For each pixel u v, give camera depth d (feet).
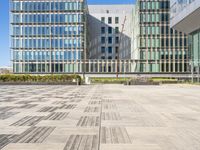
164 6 287.69
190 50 203.41
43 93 87.40
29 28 297.94
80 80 174.60
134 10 320.91
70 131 28.35
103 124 32.22
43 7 297.94
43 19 297.94
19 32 297.74
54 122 33.63
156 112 42.57
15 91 98.48
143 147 22.16
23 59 296.51
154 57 288.71
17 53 297.33
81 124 32.24
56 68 296.30
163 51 288.10
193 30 187.01
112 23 357.61
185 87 136.56
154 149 21.58
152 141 24.16
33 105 52.42
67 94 82.89
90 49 354.54
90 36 355.36
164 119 35.83
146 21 288.71
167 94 83.56
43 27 297.33
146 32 288.92
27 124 32.32
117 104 54.13
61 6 297.12
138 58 289.53
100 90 106.42
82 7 296.51
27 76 171.42
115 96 75.10
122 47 354.74
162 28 287.69
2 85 160.86
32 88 123.13
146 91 99.96
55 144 23.13
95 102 58.23
